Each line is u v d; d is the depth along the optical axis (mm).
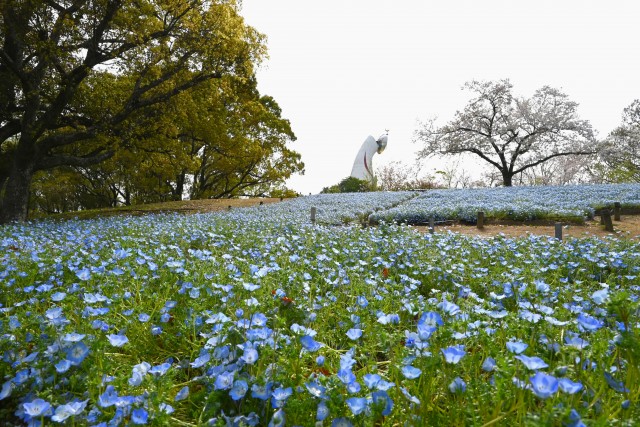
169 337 3031
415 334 2264
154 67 17000
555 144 35750
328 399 1868
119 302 3404
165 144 19844
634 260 5613
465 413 1908
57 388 2191
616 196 18312
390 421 1938
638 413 1801
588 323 2328
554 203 16750
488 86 35844
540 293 3301
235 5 18406
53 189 36125
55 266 4566
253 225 10312
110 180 38656
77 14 15445
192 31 16922
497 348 2381
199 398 2211
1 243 6949
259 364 2215
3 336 2555
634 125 41594
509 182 36438
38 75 16219
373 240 6785
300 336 2299
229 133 27891
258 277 3725
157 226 9961
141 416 1676
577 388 1537
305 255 5867
